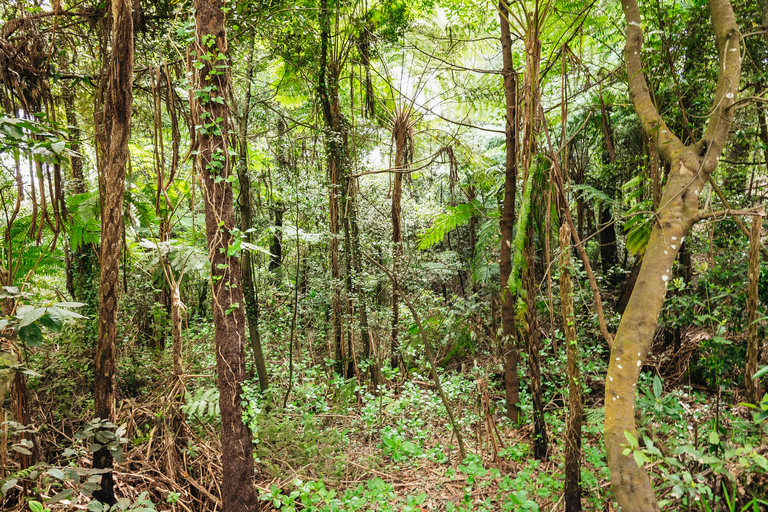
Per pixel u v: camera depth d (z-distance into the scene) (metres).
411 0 7.02
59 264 5.13
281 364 7.18
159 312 6.24
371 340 6.86
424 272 9.62
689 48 4.67
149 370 5.57
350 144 7.31
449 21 7.13
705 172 2.82
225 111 3.22
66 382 4.64
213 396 4.13
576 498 3.41
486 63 8.47
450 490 4.22
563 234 3.54
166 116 6.11
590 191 7.18
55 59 3.93
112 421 3.07
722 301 4.15
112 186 3.04
